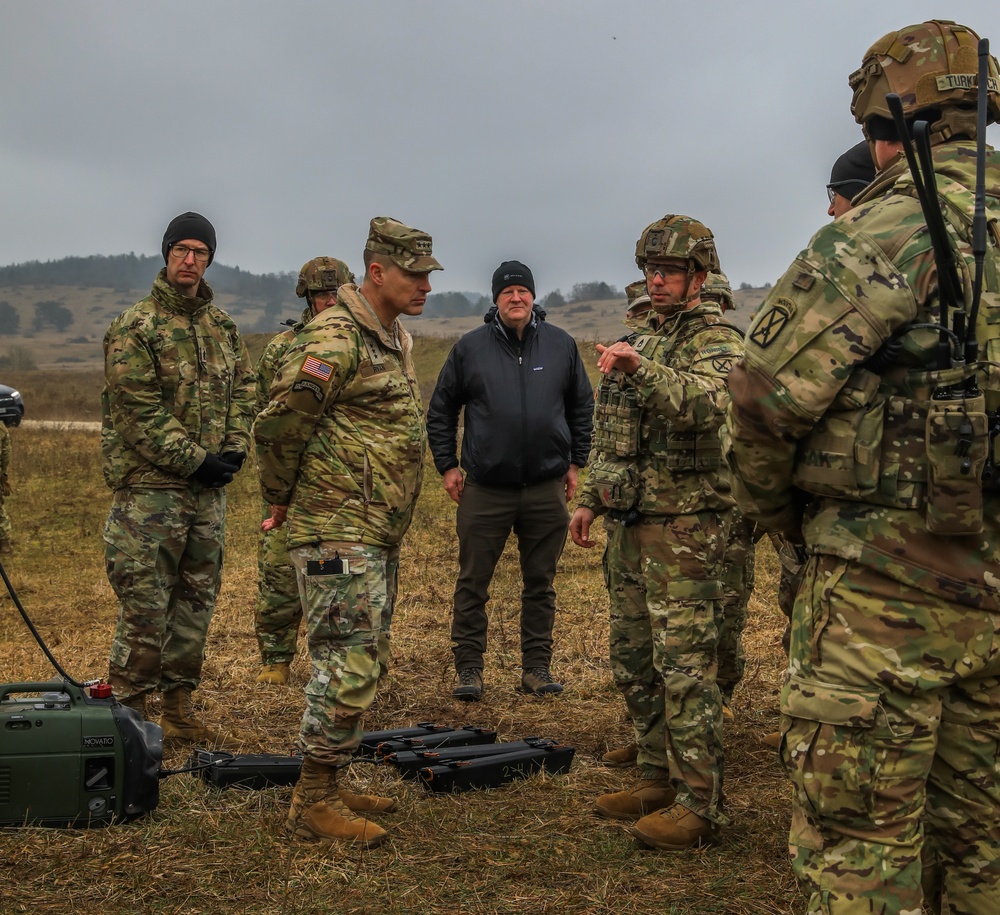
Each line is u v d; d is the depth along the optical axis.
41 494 15.69
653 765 3.98
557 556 6.06
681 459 3.60
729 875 3.40
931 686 2.25
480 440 5.94
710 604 3.67
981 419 2.16
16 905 3.21
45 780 3.77
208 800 4.07
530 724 5.32
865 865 2.25
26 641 7.23
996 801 2.38
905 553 2.26
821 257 2.32
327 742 3.70
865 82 2.58
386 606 3.85
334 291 6.18
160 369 4.76
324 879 3.41
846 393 2.29
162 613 4.80
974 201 2.32
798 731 2.35
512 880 3.41
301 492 3.82
